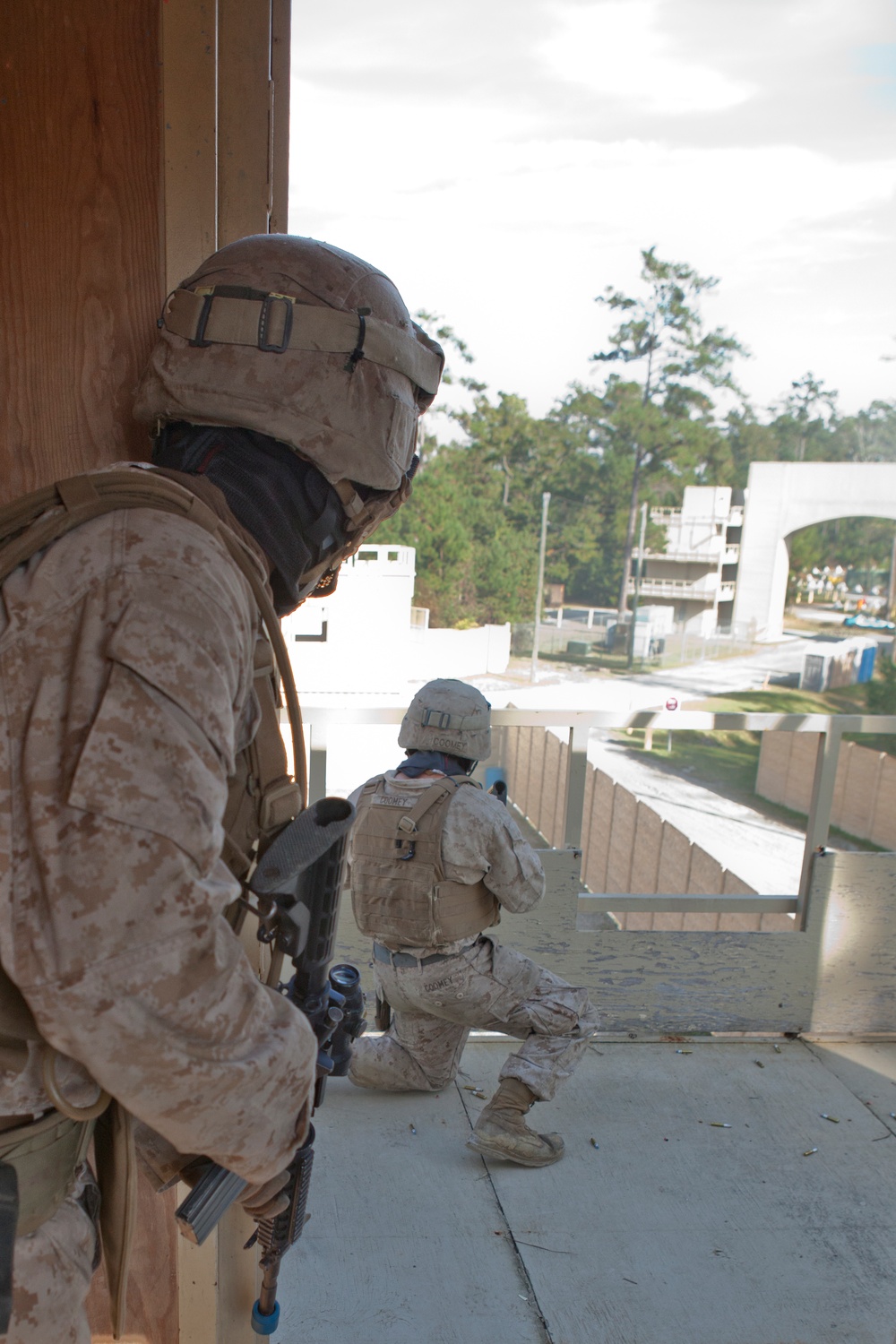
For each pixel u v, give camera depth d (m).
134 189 1.32
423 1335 2.30
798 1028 3.79
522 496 60.62
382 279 1.06
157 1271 1.59
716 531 52.88
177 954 0.74
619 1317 2.39
